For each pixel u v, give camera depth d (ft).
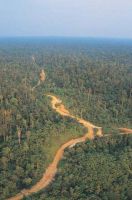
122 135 413.39
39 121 419.13
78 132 422.82
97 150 380.78
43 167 341.21
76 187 298.76
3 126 398.01
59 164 354.54
